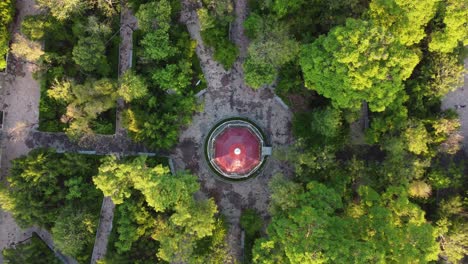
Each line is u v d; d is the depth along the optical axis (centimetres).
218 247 5819
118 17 6094
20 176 5781
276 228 5191
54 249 6053
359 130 6206
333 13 5688
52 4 5631
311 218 5000
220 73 6272
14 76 6225
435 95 5812
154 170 5509
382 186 5788
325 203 5225
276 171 6306
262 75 5681
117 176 5456
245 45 6244
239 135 6041
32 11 6241
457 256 5575
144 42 5731
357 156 6197
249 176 6269
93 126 6006
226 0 5706
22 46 5634
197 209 5600
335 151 5931
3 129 6231
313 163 5566
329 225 4991
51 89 5944
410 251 4838
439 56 5688
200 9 5784
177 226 5659
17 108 6234
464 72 6075
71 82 5734
